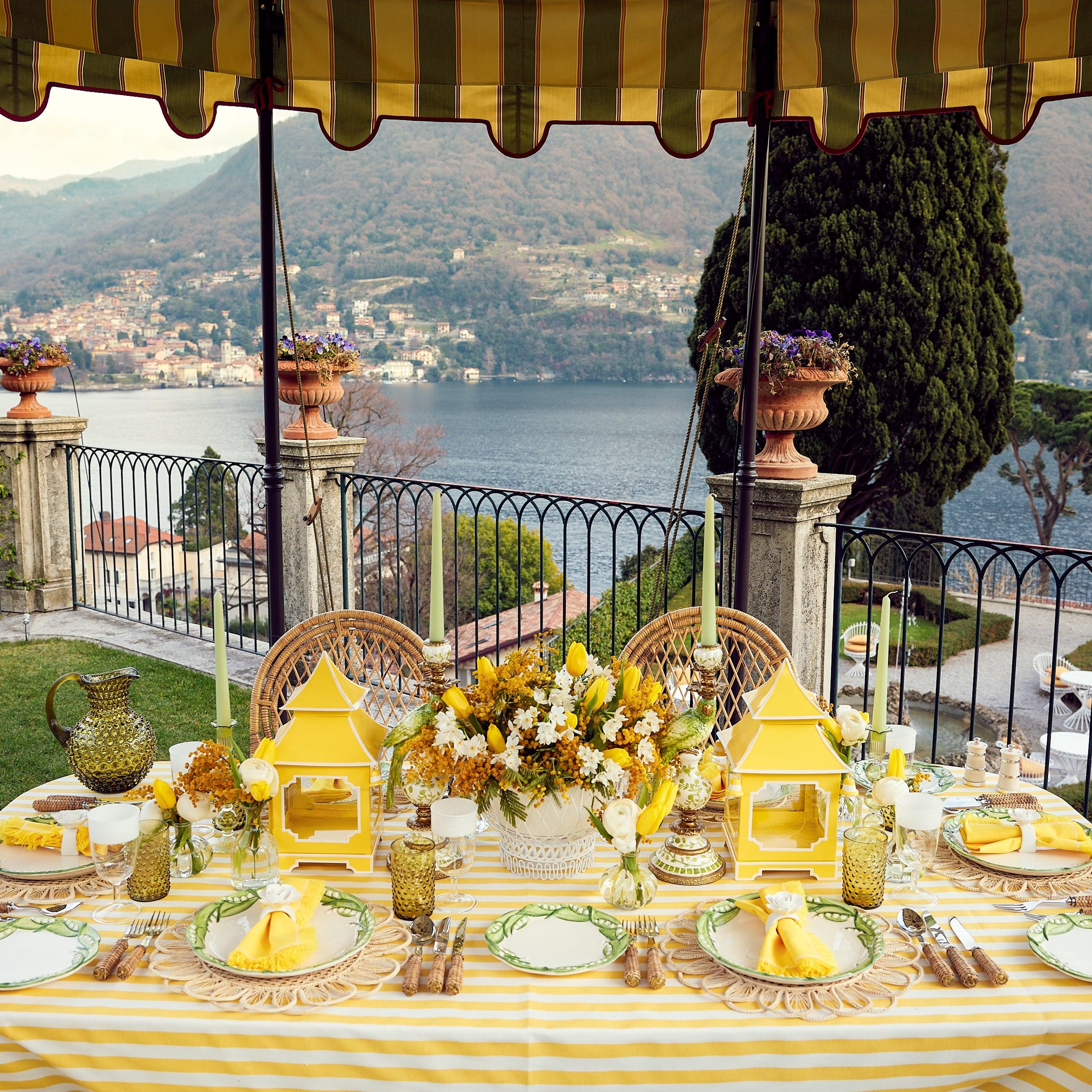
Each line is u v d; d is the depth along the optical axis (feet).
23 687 16.51
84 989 4.20
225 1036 3.94
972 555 10.46
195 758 5.06
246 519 37.42
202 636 19.39
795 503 11.67
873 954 4.36
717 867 5.33
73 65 9.78
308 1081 3.96
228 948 4.48
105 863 4.79
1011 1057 3.99
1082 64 9.43
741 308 29.66
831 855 5.28
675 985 4.26
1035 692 31.30
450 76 9.66
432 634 5.37
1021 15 8.64
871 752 5.39
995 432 31.96
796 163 29.01
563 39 9.58
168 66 10.25
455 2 9.47
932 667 33.73
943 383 29.68
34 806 5.91
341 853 5.35
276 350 9.76
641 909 4.95
